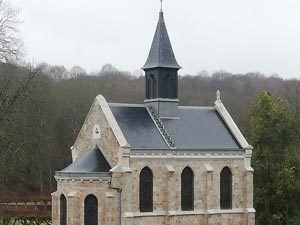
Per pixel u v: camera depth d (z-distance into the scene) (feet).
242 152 237.04
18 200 353.10
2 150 212.43
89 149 226.99
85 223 204.95
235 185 234.99
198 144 229.45
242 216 235.81
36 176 400.47
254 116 278.67
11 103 210.18
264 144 275.18
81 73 590.96
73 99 453.99
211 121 246.06
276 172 268.82
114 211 206.08
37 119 347.15
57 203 213.25
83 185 204.85
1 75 229.86
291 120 274.16
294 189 264.93
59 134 441.68
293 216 265.13
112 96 531.50
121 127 219.61
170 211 217.15
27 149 346.95
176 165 220.64
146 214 212.23
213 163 229.86
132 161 210.18
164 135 224.33
